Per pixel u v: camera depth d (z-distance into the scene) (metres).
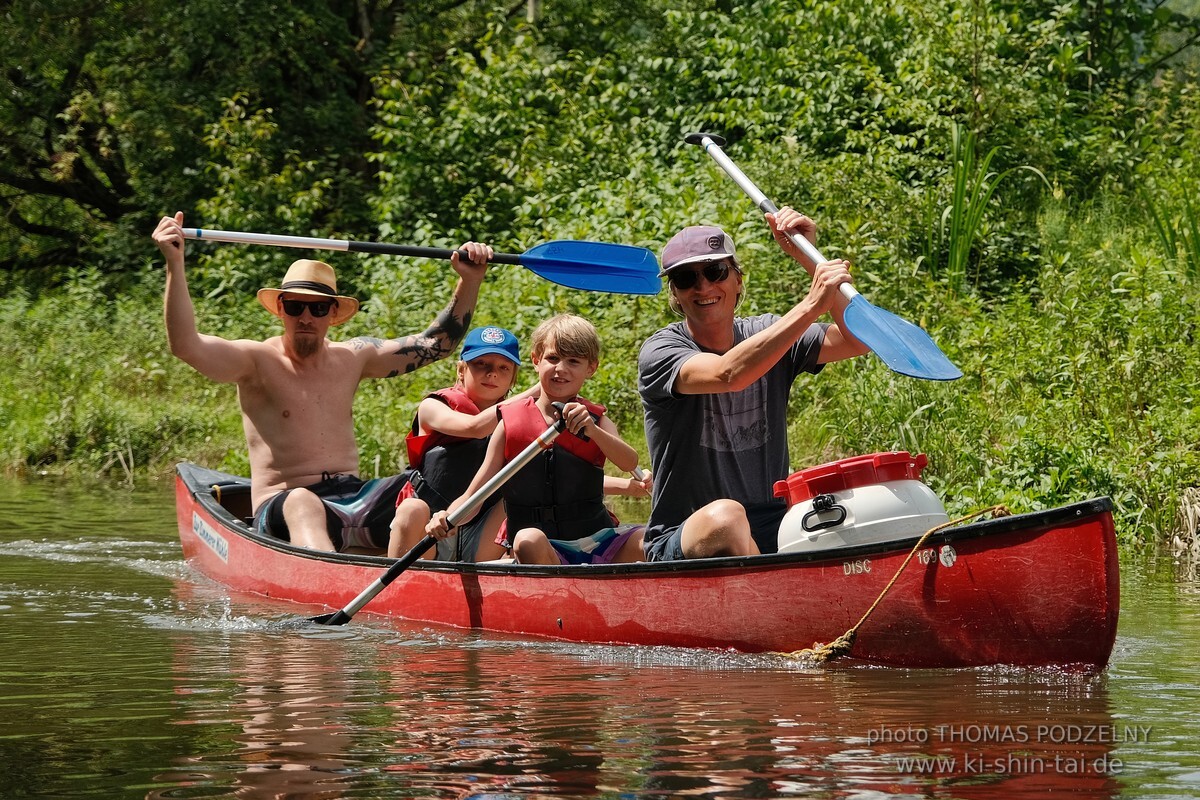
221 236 8.59
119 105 25.55
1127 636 6.29
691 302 6.33
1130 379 11.67
